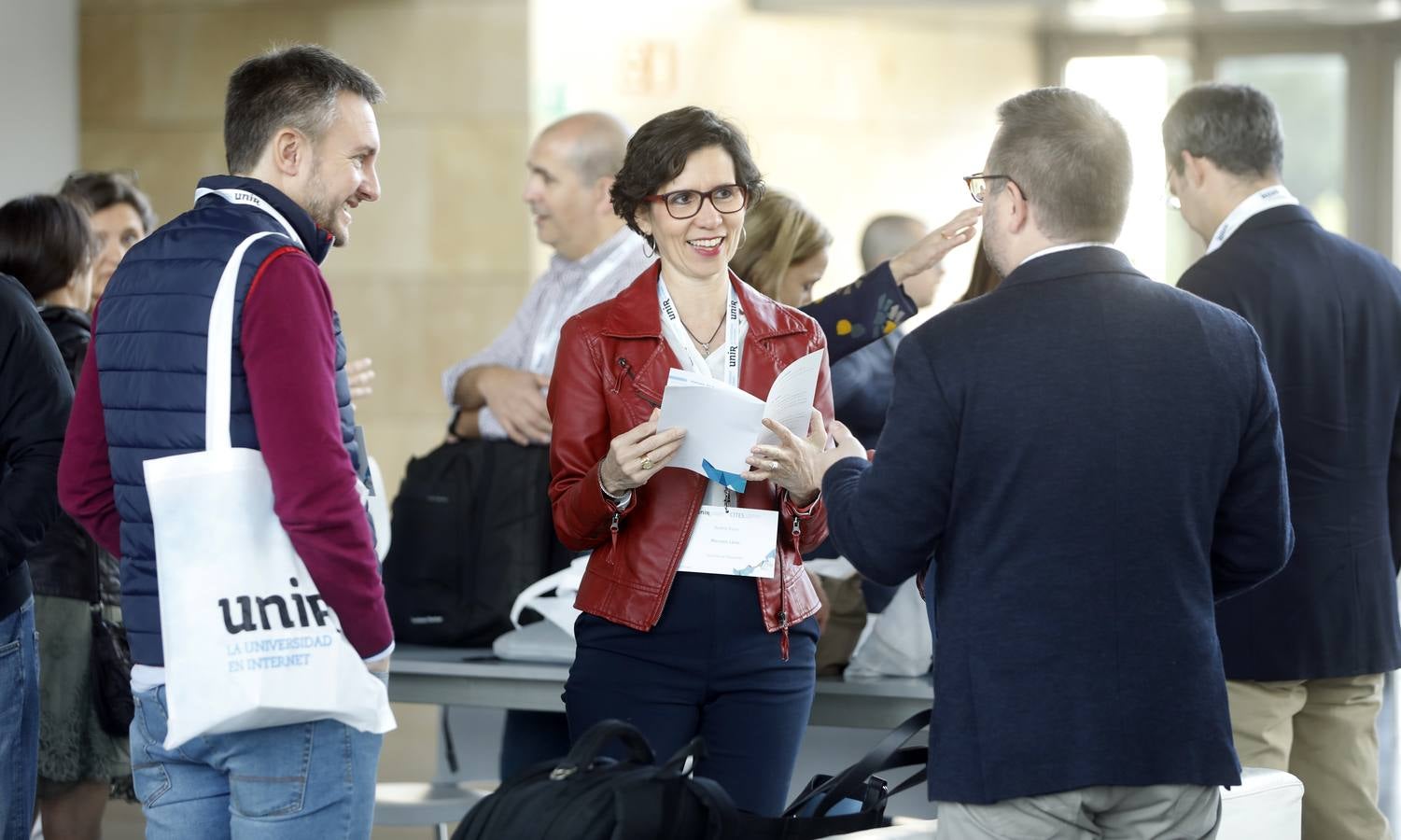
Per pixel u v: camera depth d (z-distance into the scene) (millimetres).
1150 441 2990
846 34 13414
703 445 3604
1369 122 14328
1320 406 4441
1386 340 4562
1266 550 3229
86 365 3623
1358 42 14266
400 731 8836
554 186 5840
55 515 4230
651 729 3832
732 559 3832
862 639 4977
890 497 3074
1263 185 4641
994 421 3000
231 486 3191
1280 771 4254
